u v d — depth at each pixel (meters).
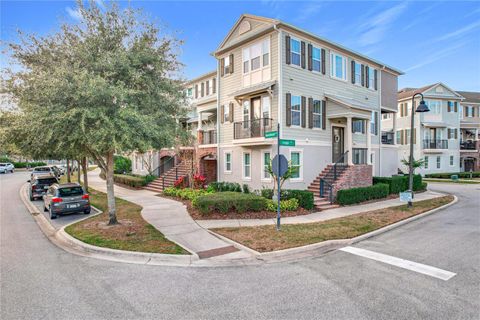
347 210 12.66
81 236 8.59
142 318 4.30
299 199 12.65
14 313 4.47
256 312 4.45
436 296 4.92
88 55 8.23
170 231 9.27
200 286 5.41
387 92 22.53
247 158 17.17
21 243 8.48
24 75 8.20
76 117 7.68
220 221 10.59
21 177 35.12
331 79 17.52
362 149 19.61
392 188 17.47
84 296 5.03
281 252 7.16
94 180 30.77
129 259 6.95
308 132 16.17
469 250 7.36
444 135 33.84
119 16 9.07
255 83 16.31
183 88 10.60
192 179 18.27
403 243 8.05
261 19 15.77
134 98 8.74
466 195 18.33
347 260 6.75
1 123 8.87
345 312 4.42
